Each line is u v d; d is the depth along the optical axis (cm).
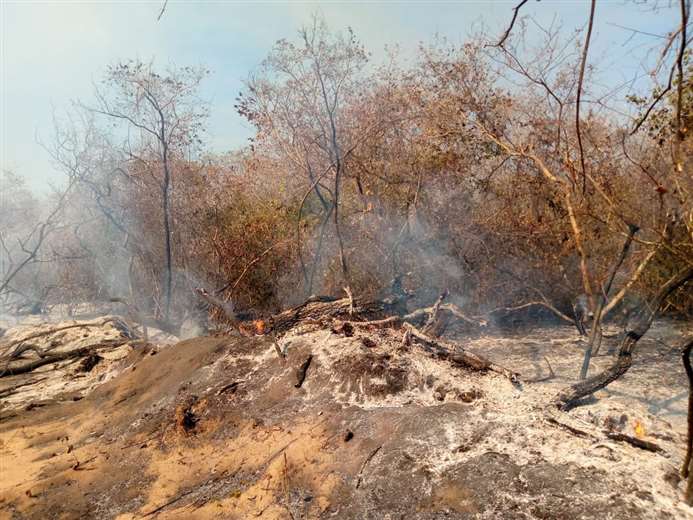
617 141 763
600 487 308
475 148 974
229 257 967
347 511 356
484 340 809
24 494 463
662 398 526
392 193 1048
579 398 430
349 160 1045
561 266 832
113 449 522
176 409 534
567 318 805
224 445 473
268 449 446
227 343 625
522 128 930
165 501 424
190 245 1111
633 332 441
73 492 461
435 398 451
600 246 788
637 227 582
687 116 568
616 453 338
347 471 392
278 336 599
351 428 435
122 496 445
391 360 494
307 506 372
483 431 386
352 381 486
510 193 941
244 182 1211
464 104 955
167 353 671
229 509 392
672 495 296
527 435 372
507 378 461
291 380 518
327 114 1034
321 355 528
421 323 688
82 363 862
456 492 338
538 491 318
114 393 653
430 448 384
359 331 568
